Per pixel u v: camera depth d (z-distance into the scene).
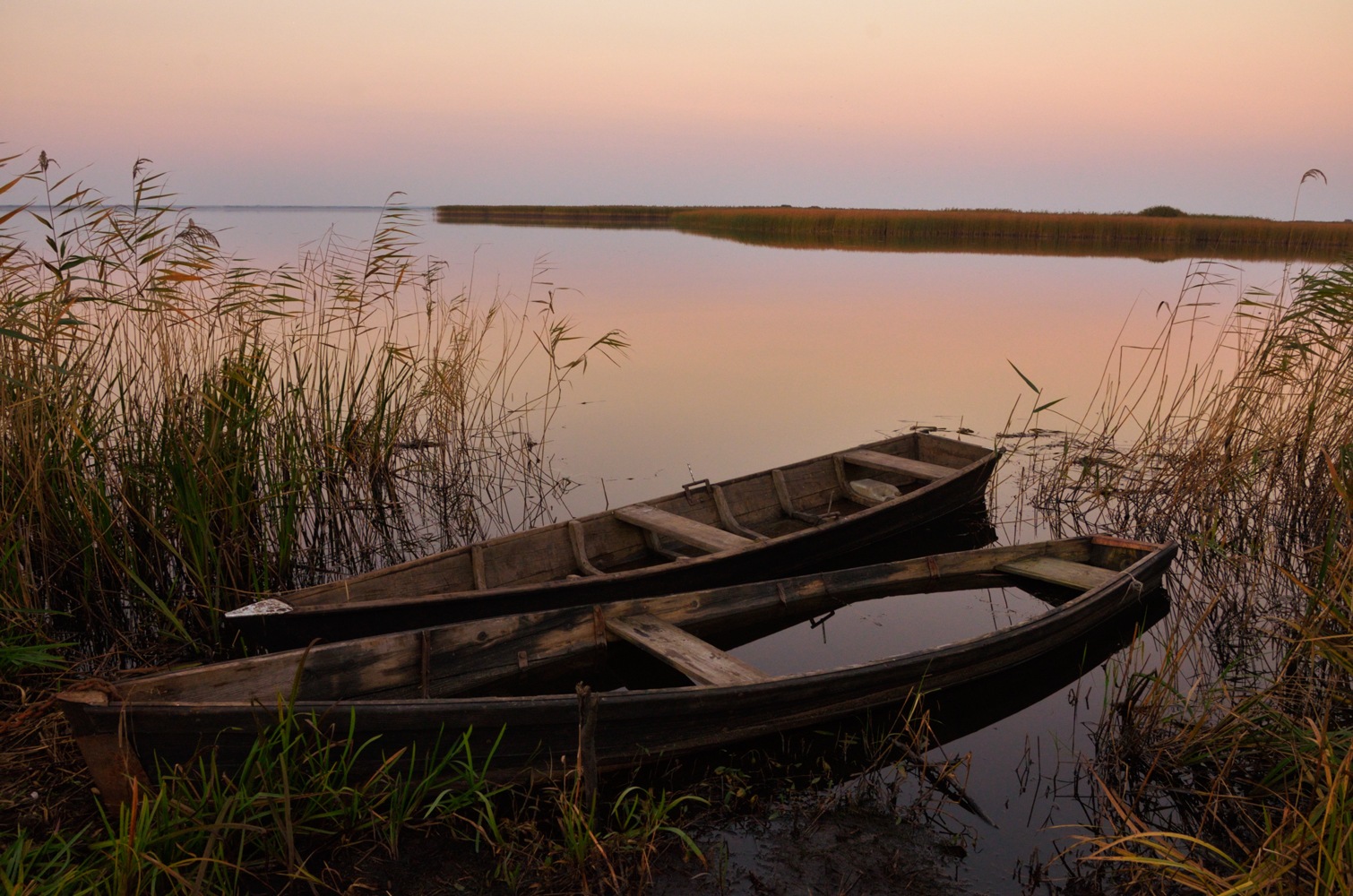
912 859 3.69
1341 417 7.70
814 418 11.41
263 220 78.50
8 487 5.38
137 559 5.95
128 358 6.57
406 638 4.59
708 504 7.67
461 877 3.49
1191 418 8.78
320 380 8.05
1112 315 18.56
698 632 5.73
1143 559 6.20
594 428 10.97
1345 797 2.86
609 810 3.98
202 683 3.94
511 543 6.39
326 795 3.66
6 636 4.98
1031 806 4.10
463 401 9.44
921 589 6.53
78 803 3.81
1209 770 4.28
